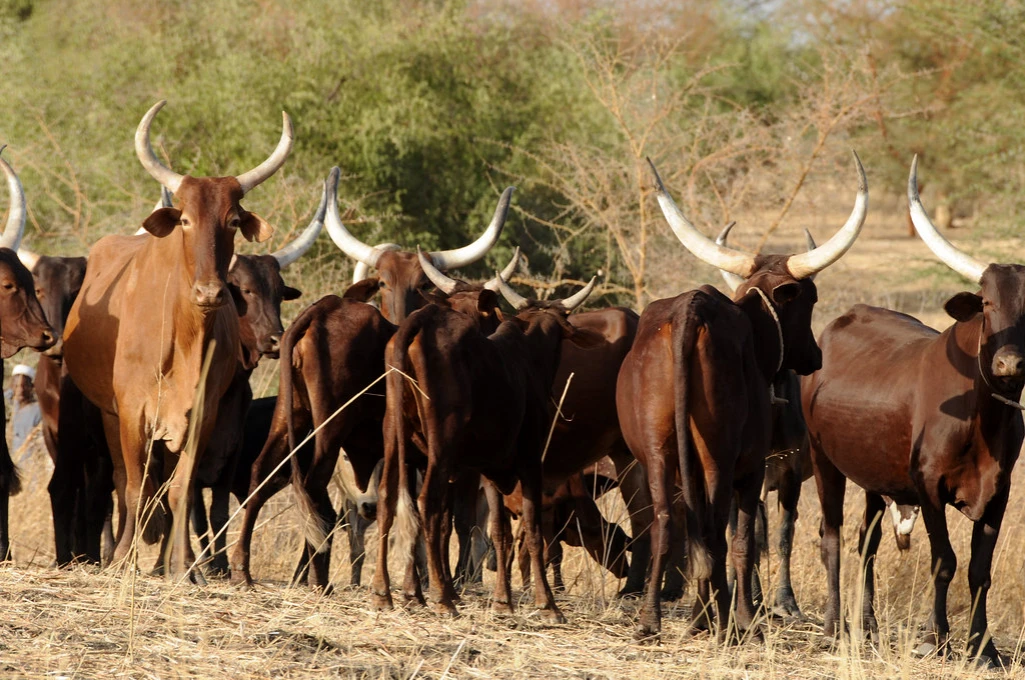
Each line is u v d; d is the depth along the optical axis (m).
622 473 33.44
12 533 38.88
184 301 26.56
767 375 27.59
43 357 34.06
